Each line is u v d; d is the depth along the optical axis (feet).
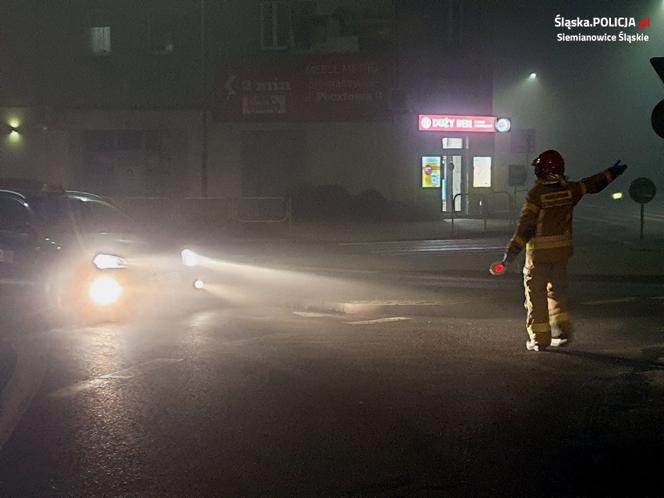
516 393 26.40
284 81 107.34
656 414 24.26
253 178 110.01
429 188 110.93
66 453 21.18
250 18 107.04
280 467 20.08
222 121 108.27
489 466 20.20
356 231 94.22
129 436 22.40
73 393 26.53
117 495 18.51
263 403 25.35
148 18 108.58
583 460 20.63
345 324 39.24
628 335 35.53
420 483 19.08
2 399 26.20
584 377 28.27
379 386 27.25
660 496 18.43
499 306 45.39
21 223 40.19
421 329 37.68
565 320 32.37
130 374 28.84
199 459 20.65
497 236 90.99
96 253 39.86
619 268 60.49
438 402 25.45
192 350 32.76
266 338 35.35
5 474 19.84
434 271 59.77
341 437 22.24
